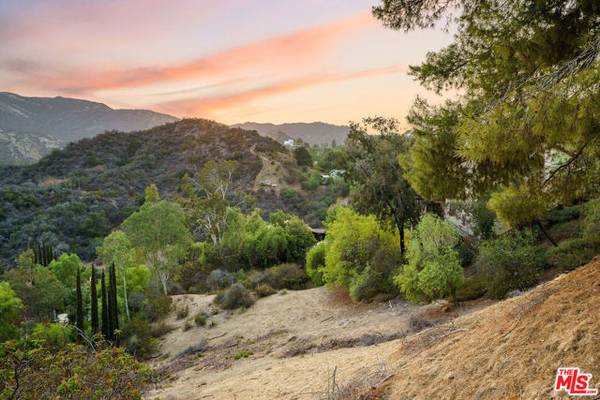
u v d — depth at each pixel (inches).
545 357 191.2
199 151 4790.8
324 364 526.9
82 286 1625.2
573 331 186.9
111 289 1139.3
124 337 1095.0
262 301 1289.4
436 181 293.4
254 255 1879.9
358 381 343.6
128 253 1453.0
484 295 723.4
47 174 4662.9
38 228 2952.8
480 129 216.8
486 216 936.9
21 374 302.5
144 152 4960.6
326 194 3604.8
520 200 323.0
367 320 831.7
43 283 1438.2
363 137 1060.5
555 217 858.1
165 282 1780.3
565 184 314.7
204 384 669.9
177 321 1272.1
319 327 917.8
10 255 2652.6
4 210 3240.7
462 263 952.9
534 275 657.0
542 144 236.5
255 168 4065.0
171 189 3895.2
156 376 424.5
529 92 206.4
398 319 740.7
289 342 842.8
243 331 1043.3
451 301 719.7
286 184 3855.8
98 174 4495.6
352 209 1168.8
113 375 337.4
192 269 1958.7
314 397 377.1
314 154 5885.8
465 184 290.4
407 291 795.4
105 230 3115.2
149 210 1660.9
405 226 1124.5
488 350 241.0
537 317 229.3
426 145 292.0
